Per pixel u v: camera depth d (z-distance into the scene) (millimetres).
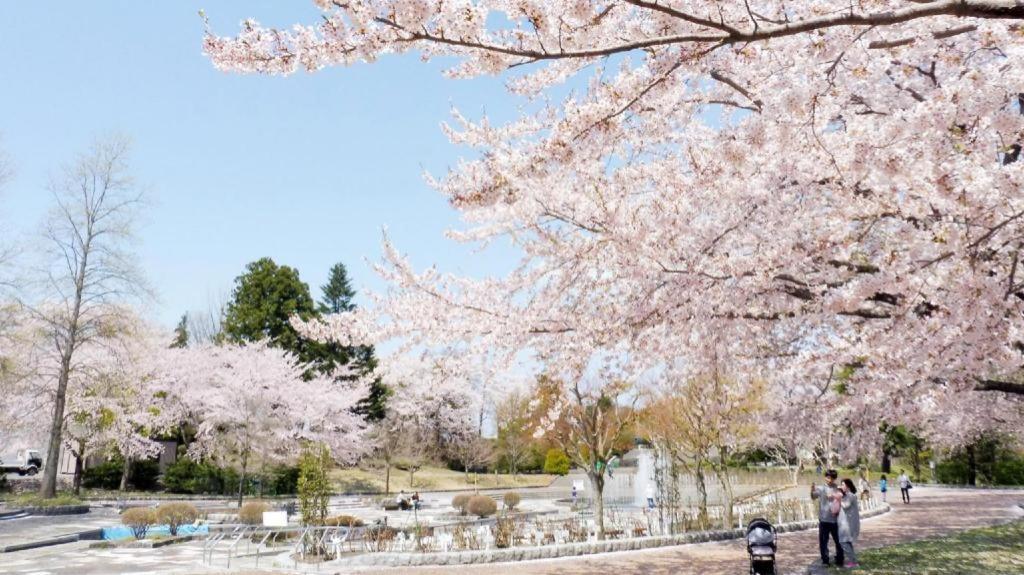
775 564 11367
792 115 5133
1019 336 5789
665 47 4523
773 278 6398
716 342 7625
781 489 26031
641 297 6965
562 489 38688
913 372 6211
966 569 9406
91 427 28172
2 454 29375
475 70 4750
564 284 7613
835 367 8055
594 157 5988
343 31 3885
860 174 5504
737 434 16969
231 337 40812
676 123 6910
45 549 15102
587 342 7320
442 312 7773
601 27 4422
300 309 42125
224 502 26656
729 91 6711
